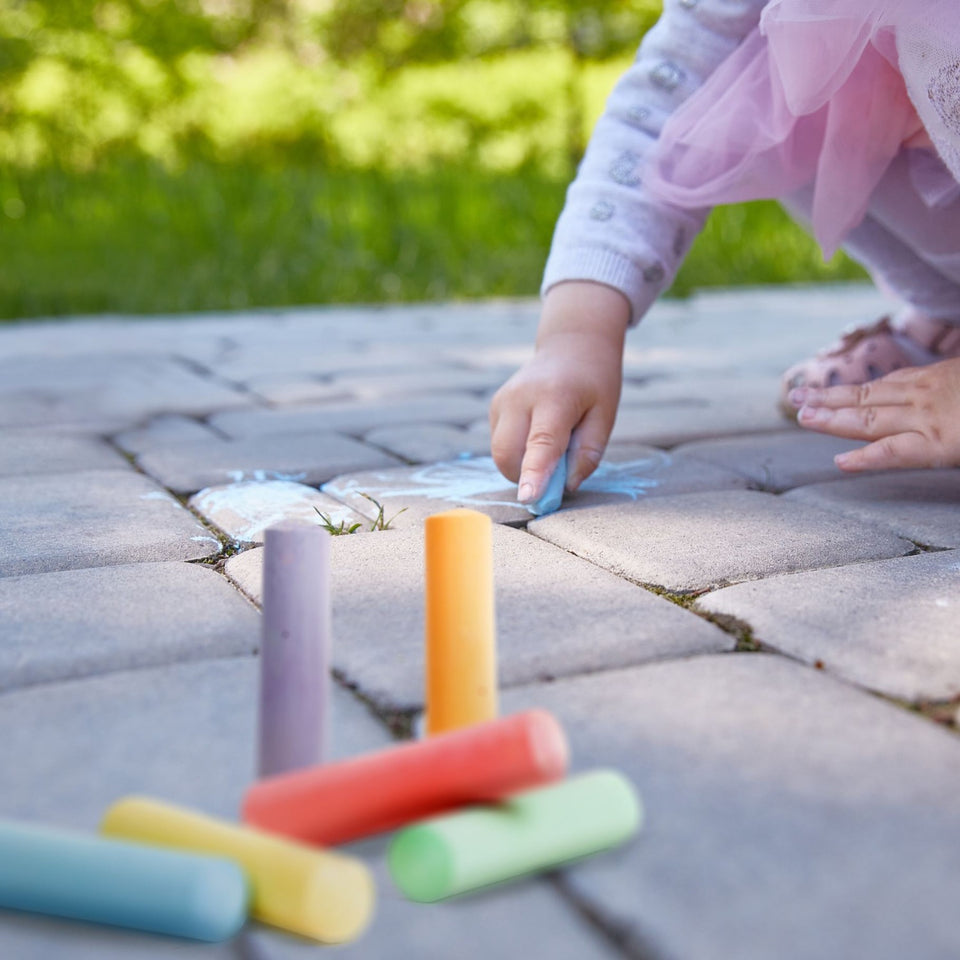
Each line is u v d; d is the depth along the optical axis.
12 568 1.26
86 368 2.72
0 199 5.37
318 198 5.30
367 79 7.76
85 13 6.96
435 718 0.84
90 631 1.07
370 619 1.09
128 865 0.64
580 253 1.56
